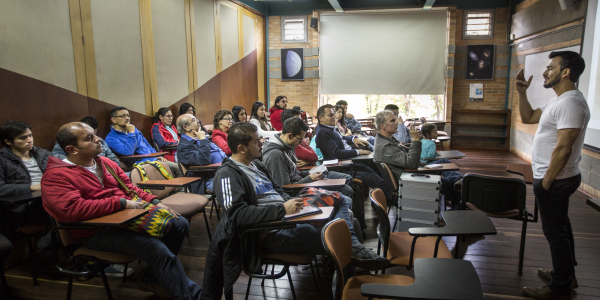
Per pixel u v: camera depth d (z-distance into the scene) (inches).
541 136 84.0
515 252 112.0
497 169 232.2
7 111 111.6
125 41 162.6
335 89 330.6
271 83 339.9
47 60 124.9
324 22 322.7
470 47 310.8
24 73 117.0
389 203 126.6
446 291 47.1
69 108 133.9
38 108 121.9
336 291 53.4
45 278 98.3
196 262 106.9
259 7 316.5
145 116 176.9
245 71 295.4
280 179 96.5
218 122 164.9
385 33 315.9
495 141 319.3
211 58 241.9
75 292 91.0
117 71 157.8
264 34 328.2
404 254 75.6
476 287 47.9
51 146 127.0
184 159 131.3
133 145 149.9
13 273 100.9
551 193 81.9
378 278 66.1
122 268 101.4
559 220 82.7
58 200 71.4
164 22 190.7
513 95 298.0
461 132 324.2
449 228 66.0
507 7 302.4
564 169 80.3
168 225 79.7
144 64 175.2
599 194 164.2
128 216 73.4
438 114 368.8
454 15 302.0
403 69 318.0
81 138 77.3
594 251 112.9
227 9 262.1
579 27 188.9
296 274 99.4
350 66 325.1
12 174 98.3
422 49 313.1
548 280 95.0
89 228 74.8
